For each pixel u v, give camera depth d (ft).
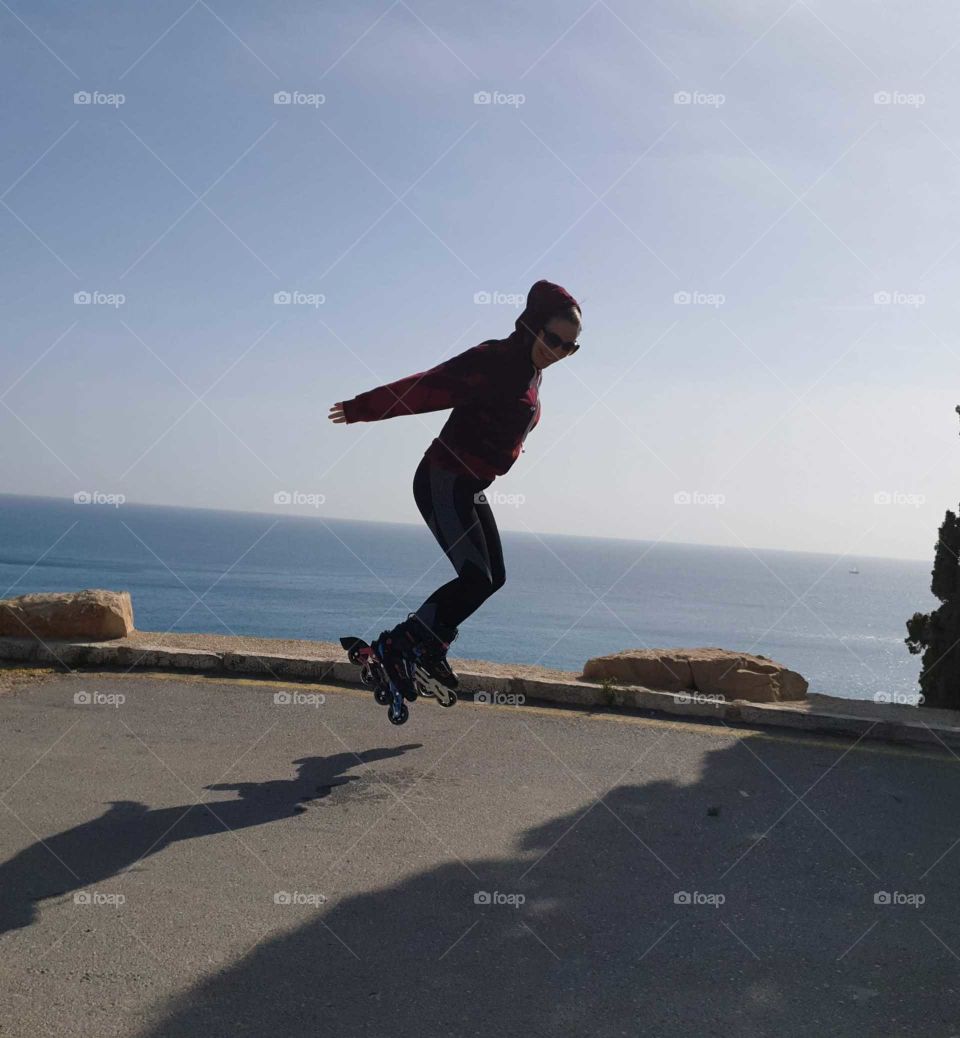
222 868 12.16
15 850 12.57
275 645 26.17
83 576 602.44
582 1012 8.84
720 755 18.13
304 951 9.95
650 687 22.47
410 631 15.02
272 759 17.13
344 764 16.92
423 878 12.00
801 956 10.14
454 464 14.90
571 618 536.42
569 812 14.67
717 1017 8.80
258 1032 8.32
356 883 11.78
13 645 25.00
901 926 10.96
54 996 8.89
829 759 18.08
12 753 16.97
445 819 14.21
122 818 13.91
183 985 9.16
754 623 622.54
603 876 12.23
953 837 14.07
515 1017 8.71
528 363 14.80
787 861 12.93
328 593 547.08
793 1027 8.63
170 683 22.89
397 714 15.42
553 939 10.39
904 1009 9.03
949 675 23.84
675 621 586.45
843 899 11.71
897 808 15.31
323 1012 8.71
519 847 13.17
